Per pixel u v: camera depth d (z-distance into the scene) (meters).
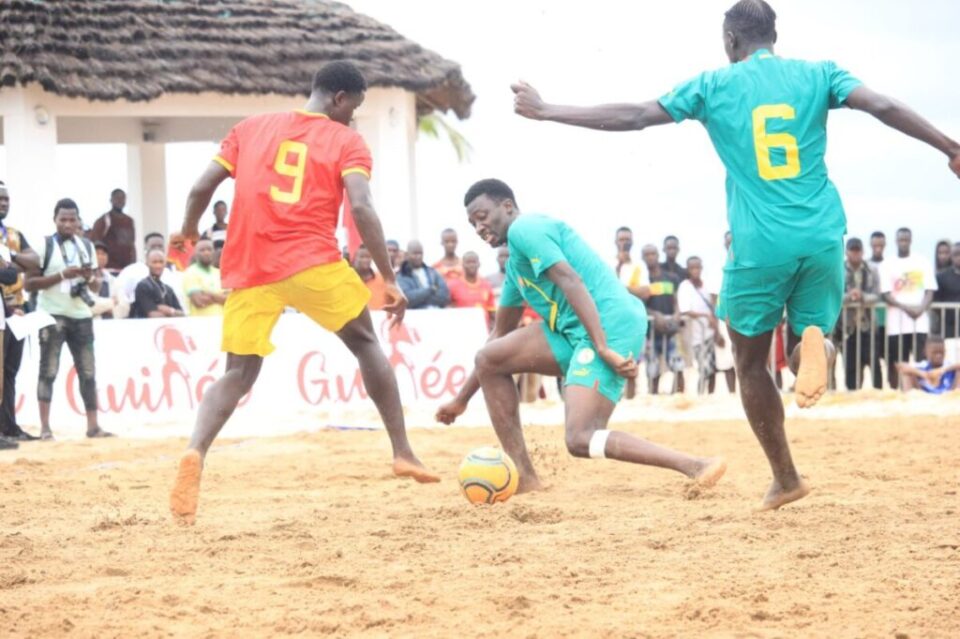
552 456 16.86
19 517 12.09
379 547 9.88
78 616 7.86
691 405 24.86
